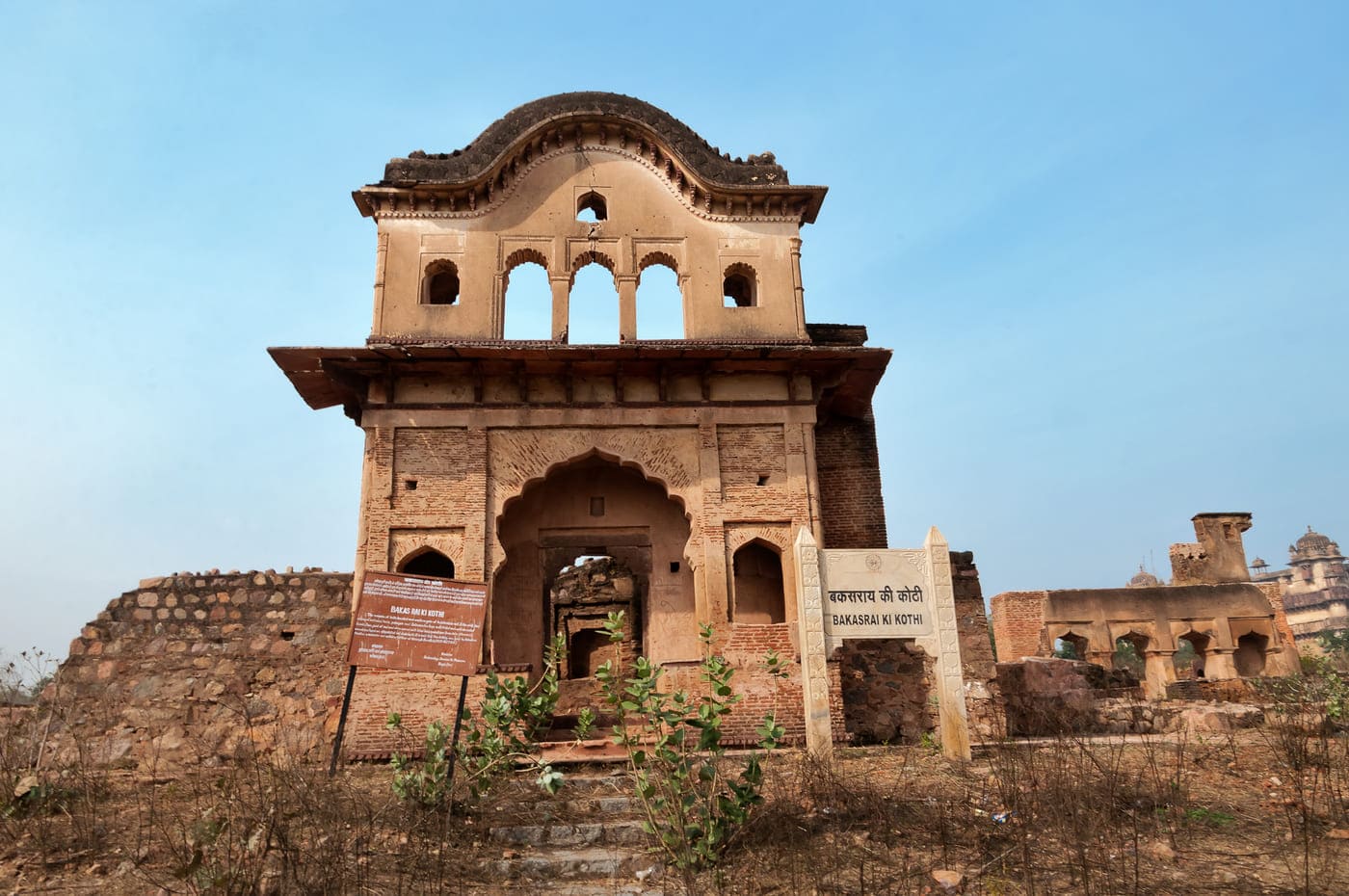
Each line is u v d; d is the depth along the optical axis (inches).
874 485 687.1
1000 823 312.7
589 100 655.8
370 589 402.3
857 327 711.7
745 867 282.5
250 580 601.0
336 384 601.9
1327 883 256.8
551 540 637.9
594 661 909.8
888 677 598.9
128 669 577.9
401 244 621.0
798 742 512.7
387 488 561.0
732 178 649.0
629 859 296.5
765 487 585.6
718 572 563.2
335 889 256.1
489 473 574.2
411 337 598.5
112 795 391.2
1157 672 1011.9
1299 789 330.3
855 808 328.2
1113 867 272.4
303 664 583.5
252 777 389.4
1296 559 3132.4
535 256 635.5
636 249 638.5
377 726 510.3
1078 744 388.2
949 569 448.1
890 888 260.4
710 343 578.9
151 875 278.8
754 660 544.7
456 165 631.2
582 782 387.5
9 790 350.0
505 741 392.8
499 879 286.8
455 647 398.3
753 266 642.2
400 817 327.6
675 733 313.0
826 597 438.6
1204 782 366.3
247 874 253.4
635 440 589.0
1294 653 1025.5
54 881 277.6
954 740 426.6
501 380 590.2
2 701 554.9
